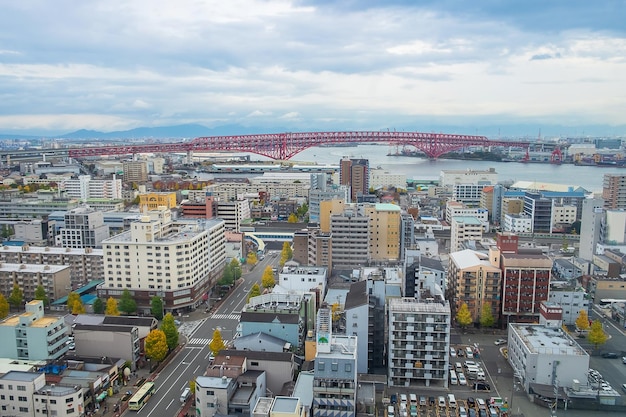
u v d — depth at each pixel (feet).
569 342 459.73
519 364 461.78
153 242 625.00
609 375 472.44
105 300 635.66
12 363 443.73
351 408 356.18
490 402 417.49
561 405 416.26
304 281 631.56
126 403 421.59
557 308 498.28
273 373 423.23
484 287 570.05
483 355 511.81
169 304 621.72
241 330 491.31
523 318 566.36
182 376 470.39
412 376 447.01
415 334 442.09
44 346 451.12
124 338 476.95
